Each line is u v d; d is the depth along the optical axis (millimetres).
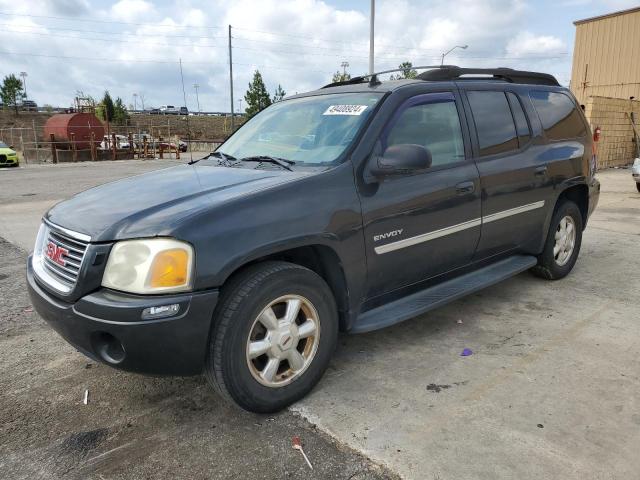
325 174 3062
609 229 7598
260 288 2707
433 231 3594
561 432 2670
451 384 3176
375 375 3307
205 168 3689
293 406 2971
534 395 3027
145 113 92812
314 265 3207
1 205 10930
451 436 2652
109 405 3031
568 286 4977
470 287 3891
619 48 19391
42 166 25219
